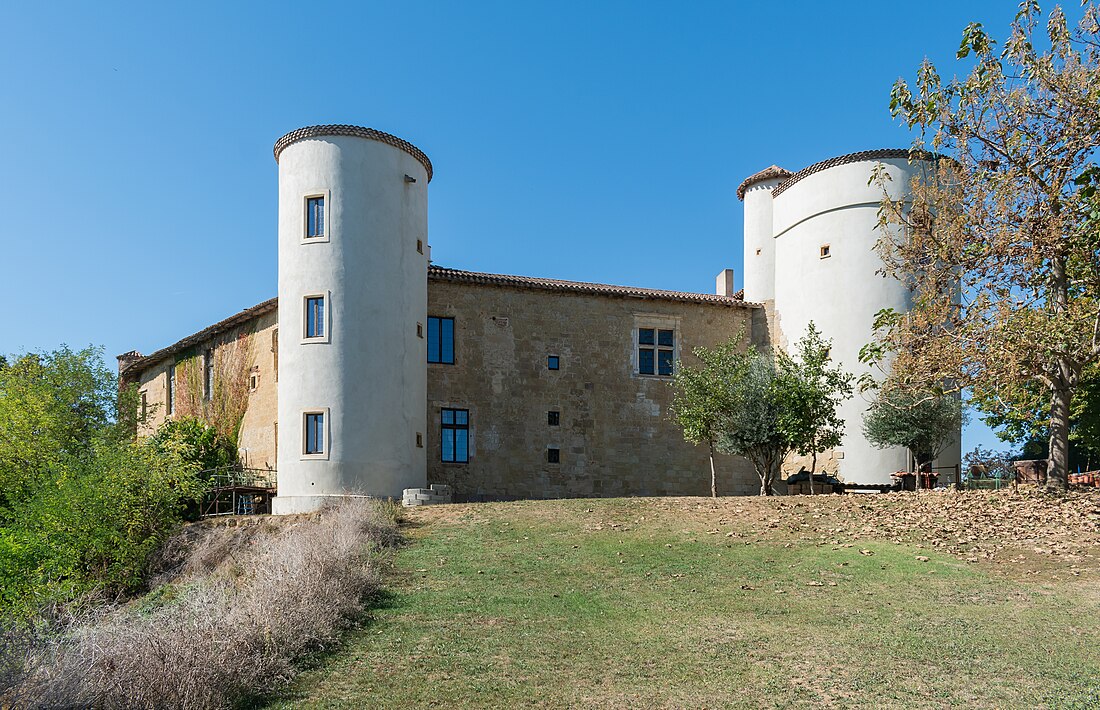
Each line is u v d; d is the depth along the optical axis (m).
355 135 22.70
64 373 29.52
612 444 26.72
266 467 26.14
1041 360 15.98
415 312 23.45
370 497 21.03
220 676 7.91
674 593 11.87
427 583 12.61
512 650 9.32
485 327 25.95
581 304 27.09
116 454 21.48
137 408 34.41
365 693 8.07
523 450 25.73
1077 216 15.49
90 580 19.45
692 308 28.33
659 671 8.56
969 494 17.28
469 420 25.34
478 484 25.11
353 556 13.06
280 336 22.59
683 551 14.39
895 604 10.98
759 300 29.08
